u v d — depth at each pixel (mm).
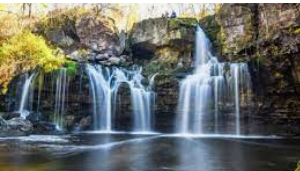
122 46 30609
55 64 23547
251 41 25516
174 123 24312
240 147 15898
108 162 11414
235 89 23781
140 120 24672
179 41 28172
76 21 30266
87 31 30219
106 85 25062
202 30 29297
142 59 30312
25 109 22594
